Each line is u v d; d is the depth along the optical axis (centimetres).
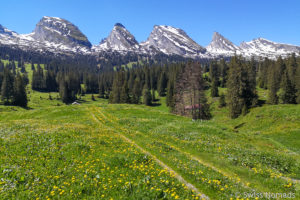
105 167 1107
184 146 1833
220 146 1833
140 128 2566
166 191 820
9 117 4334
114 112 4078
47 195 783
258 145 2184
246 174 1232
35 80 18338
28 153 1275
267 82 11619
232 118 6312
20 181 879
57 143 1500
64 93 15275
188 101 5388
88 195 807
